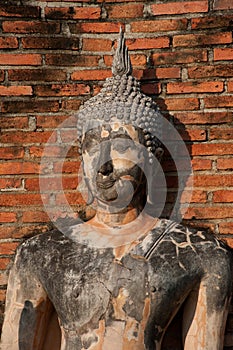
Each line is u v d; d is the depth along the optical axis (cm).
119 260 619
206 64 711
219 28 715
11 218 700
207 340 616
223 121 702
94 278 615
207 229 691
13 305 641
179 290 615
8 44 720
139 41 719
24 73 717
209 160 699
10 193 703
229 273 623
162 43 717
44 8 726
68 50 721
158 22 721
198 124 704
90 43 722
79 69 719
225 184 695
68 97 715
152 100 670
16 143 709
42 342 646
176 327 644
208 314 618
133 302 609
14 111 712
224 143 700
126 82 660
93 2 725
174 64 714
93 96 714
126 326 606
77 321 613
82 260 624
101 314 608
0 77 716
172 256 620
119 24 724
